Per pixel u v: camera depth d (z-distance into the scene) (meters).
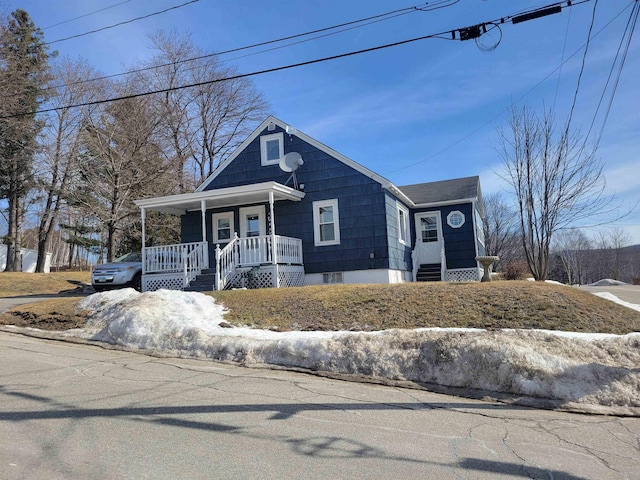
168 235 32.50
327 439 4.50
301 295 11.25
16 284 22.08
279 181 17.59
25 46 28.53
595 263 66.94
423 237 22.17
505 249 46.41
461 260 21.45
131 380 6.64
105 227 29.75
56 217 29.66
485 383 6.37
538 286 10.64
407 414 5.38
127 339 9.29
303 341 7.86
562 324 8.58
